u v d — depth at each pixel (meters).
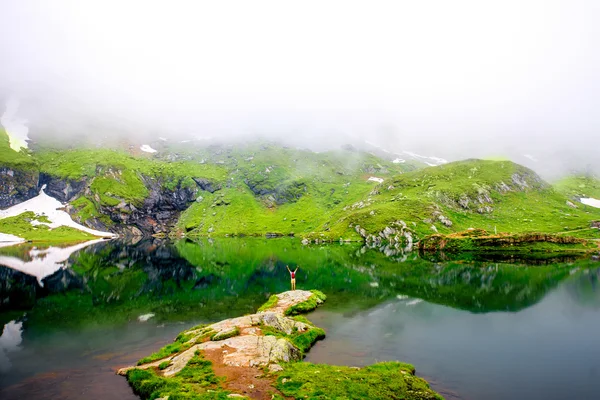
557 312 54.97
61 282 89.75
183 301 66.31
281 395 25.45
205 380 27.95
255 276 96.62
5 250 195.50
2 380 31.92
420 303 61.53
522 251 146.88
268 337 36.72
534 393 28.38
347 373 29.98
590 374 32.12
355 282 83.19
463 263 116.69
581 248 148.00
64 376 32.66
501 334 44.53
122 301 67.06
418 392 26.94
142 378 29.92
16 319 54.94
